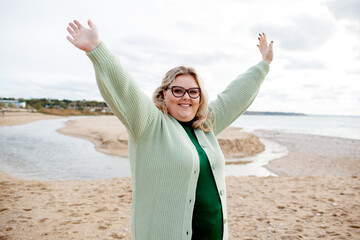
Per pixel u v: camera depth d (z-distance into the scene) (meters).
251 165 12.71
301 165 12.84
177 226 1.34
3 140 19.52
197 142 1.60
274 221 4.40
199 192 1.48
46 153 14.43
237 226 4.21
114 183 7.30
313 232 3.94
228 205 5.38
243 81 1.96
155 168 1.36
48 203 5.20
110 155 14.38
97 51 1.25
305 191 6.39
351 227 4.12
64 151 15.30
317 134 34.88
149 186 1.37
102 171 10.59
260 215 4.73
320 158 14.82
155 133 1.41
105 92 1.25
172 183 1.36
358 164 13.20
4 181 7.39
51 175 9.62
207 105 1.65
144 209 1.38
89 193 6.13
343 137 30.58
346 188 6.61
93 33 1.28
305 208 5.08
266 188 6.77
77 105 131.75
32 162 11.87
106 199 5.64
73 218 4.39
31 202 5.23
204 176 1.50
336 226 4.16
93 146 17.61
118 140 17.73
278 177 8.29
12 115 55.12
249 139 18.02
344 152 17.22
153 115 1.40
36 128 31.95
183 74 1.57
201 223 1.47
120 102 1.28
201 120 1.64
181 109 1.56
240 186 7.04
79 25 1.29
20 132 26.31
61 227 3.98
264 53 2.14
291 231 3.98
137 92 1.31
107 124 37.47
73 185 7.01
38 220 4.23
